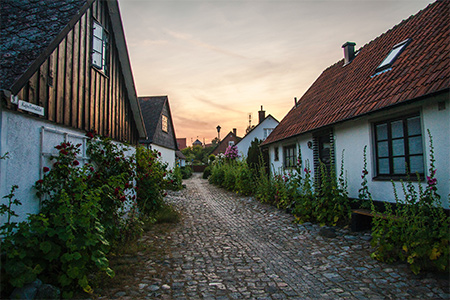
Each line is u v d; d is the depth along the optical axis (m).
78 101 5.43
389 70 7.14
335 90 9.95
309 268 4.54
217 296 3.62
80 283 3.38
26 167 3.97
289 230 6.84
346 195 6.81
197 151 72.12
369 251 5.05
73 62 5.25
